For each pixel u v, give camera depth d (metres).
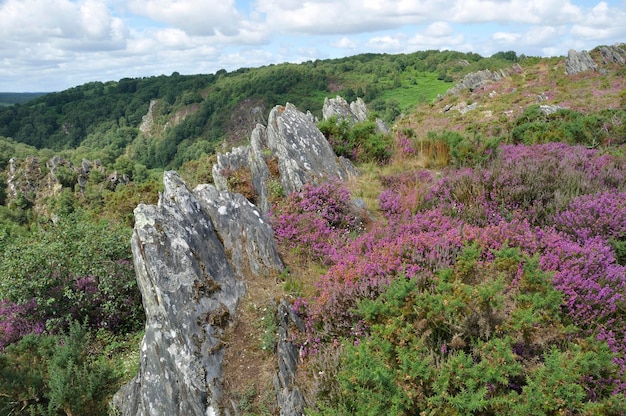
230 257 7.82
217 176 13.04
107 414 6.72
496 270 5.71
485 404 3.83
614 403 3.77
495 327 4.64
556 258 5.79
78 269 10.05
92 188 122.38
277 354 6.05
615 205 7.43
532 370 4.23
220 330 6.54
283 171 11.62
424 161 13.50
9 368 6.70
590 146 14.61
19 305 9.90
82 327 9.21
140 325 10.33
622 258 6.60
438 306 4.88
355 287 6.12
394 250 6.76
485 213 8.45
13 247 10.34
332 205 9.91
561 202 7.93
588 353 4.05
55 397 6.40
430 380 4.27
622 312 5.07
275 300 6.79
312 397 5.24
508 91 55.31
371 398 4.26
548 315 4.84
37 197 128.12
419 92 192.00
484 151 12.67
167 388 6.06
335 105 23.14
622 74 45.56
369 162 14.21
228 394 5.78
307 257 8.48
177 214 7.76
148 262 6.82
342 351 5.35
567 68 54.97
